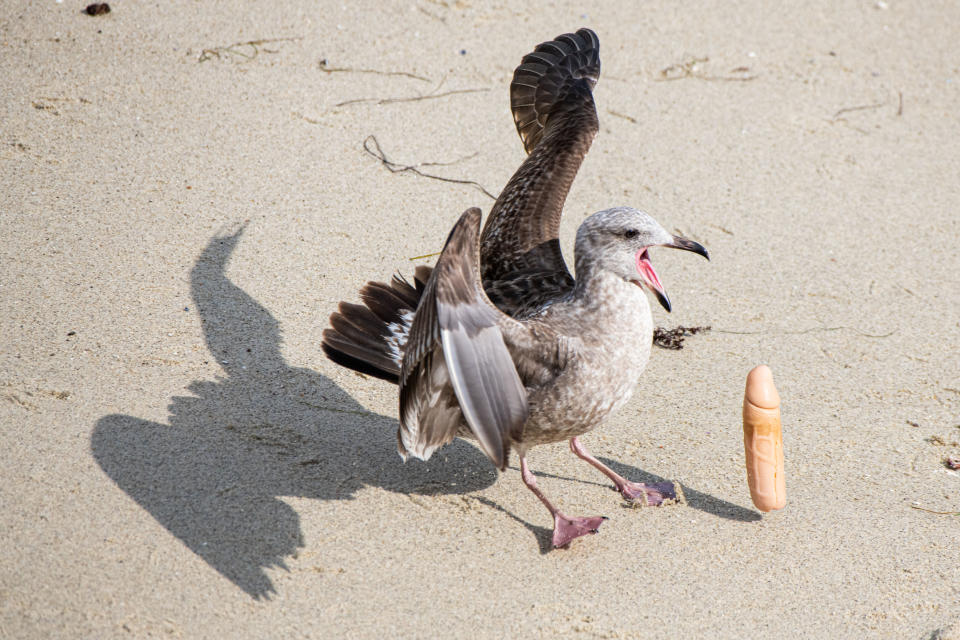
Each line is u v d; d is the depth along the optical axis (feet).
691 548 19.70
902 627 18.07
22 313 23.47
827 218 31.09
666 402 23.91
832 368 25.38
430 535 19.44
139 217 27.27
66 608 16.48
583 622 17.63
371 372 20.48
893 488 21.70
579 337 19.30
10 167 28.19
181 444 20.61
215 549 18.19
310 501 19.77
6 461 19.31
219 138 30.60
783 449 22.07
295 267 26.48
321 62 34.42
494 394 16.87
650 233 19.70
